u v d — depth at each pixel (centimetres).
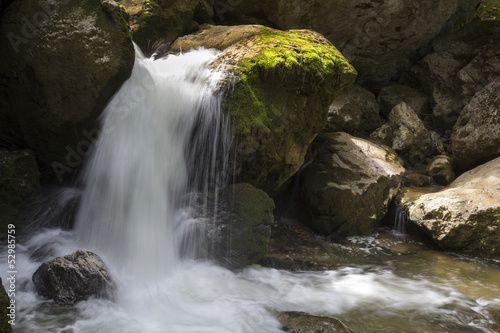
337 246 585
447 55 862
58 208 466
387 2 764
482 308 412
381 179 631
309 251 561
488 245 552
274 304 407
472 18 933
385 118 883
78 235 457
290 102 507
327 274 492
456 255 563
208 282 440
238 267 474
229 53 506
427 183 720
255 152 494
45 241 446
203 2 660
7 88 415
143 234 449
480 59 827
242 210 482
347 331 347
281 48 496
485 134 701
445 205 574
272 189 576
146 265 441
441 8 816
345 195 597
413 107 863
